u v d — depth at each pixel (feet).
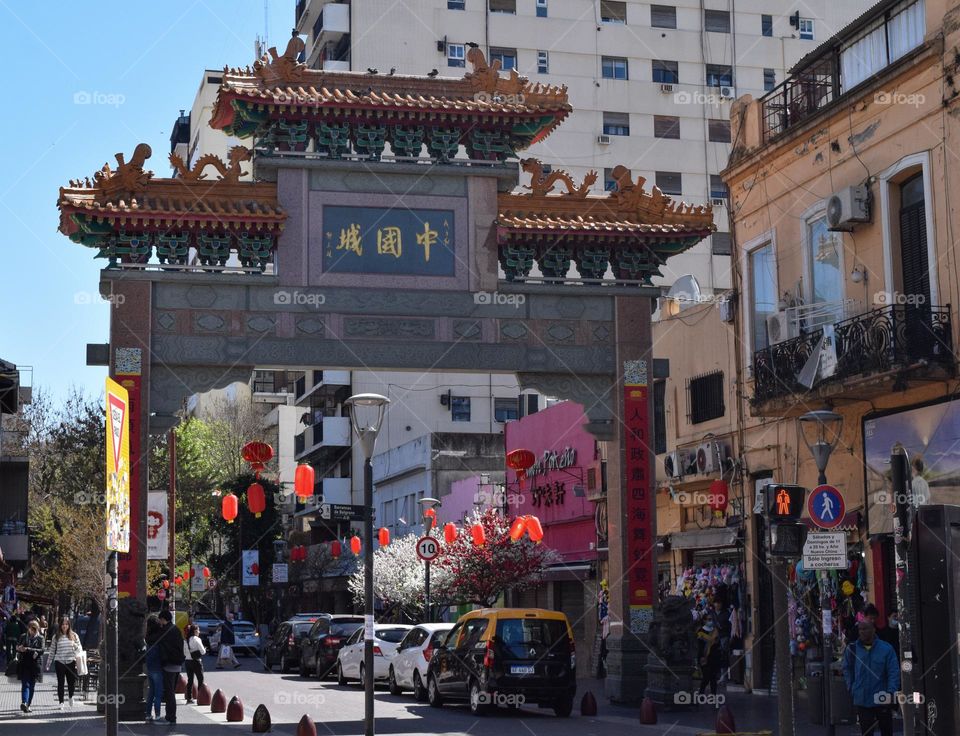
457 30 189.78
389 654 105.29
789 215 88.28
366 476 56.24
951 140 71.15
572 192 85.71
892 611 75.20
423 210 82.48
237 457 231.91
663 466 107.76
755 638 90.94
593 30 191.72
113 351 77.51
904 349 70.69
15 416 197.77
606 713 78.18
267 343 79.51
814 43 197.57
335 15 193.36
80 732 66.69
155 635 73.36
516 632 78.02
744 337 94.27
